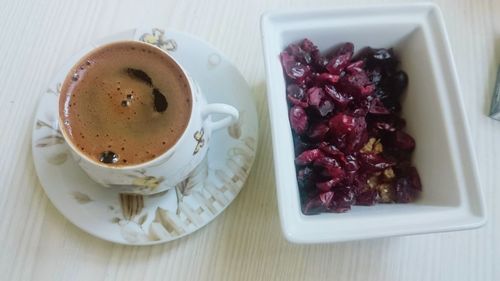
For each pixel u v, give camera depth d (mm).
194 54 206
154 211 185
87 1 222
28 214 190
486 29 221
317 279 185
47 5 221
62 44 216
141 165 156
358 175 185
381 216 159
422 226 155
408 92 195
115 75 168
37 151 191
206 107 171
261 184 198
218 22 221
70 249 186
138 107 164
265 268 185
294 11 179
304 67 183
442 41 180
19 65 212
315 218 157
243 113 199
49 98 197
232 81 203
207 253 187
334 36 189
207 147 185
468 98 210
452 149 167
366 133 188
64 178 187
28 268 182
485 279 185
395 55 200
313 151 173
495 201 194
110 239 179
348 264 187
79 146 160
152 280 183
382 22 185
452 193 165
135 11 222
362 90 182
